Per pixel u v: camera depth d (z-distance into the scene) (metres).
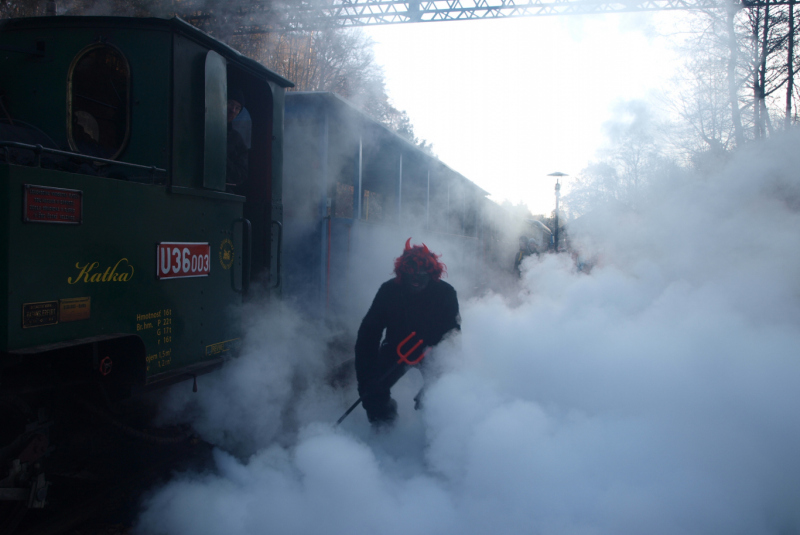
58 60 3.19
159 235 2.88
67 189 2.31
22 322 2.14
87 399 2.62
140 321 2.75
